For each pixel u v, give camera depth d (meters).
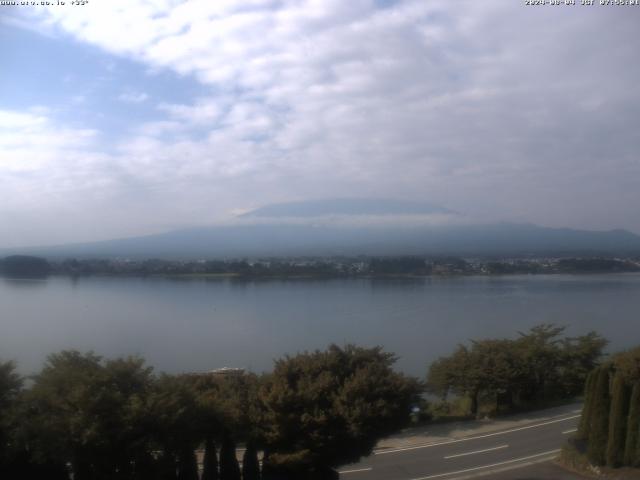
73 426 11.73
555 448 20.36
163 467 12.70
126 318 63.22
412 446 21.25
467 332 56.69
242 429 13.94
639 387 16.58
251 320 64.19
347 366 15.73
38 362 38.41
